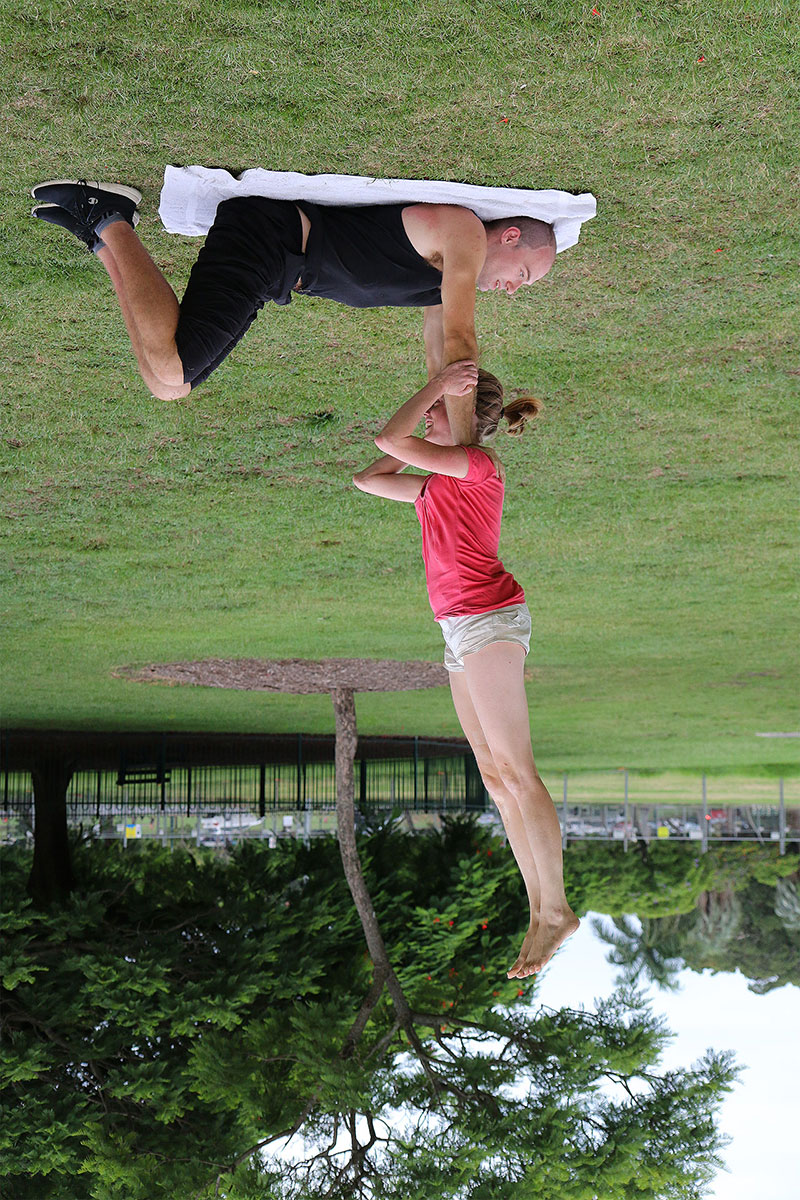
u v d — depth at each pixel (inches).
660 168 165.6
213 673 624.1
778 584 430.3
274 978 551.8
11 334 213.8
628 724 879.1
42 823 671.8
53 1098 482.3
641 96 149.7
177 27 135.8
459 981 583.8
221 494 314.8
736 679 653.3
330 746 985.5
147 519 335.9
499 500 146.7
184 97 146.9
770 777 1417.3
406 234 166.7
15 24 134.2
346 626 503.8
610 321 221.3
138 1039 531.8
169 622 481.7
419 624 500.7
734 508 339.0
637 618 495.5
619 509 339.9
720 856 1729.8
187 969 561.9
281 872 664.4
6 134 152.6
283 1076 482.6
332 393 249.3
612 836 1668.3
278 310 209.6
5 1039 509.4
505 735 135.9
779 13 135.4
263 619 482.9
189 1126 506.3
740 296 209.9
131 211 165.2
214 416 259.8
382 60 142.3
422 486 148.0
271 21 135.6
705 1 134.0
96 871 703.7
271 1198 432.8
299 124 152.1
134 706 730.2
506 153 159.2
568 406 265.1
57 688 648.4
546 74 145.3
